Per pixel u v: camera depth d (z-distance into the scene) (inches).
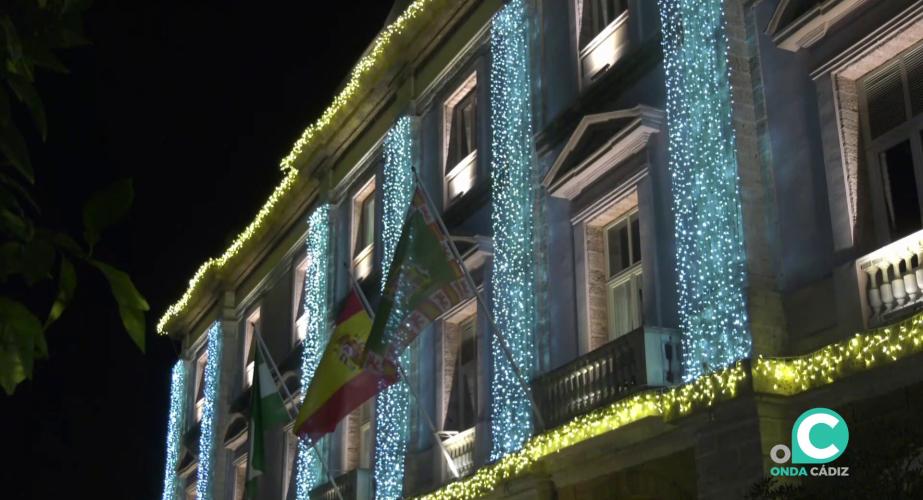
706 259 471.8
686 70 512.1
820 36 448.1
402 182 801.6
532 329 604.1
